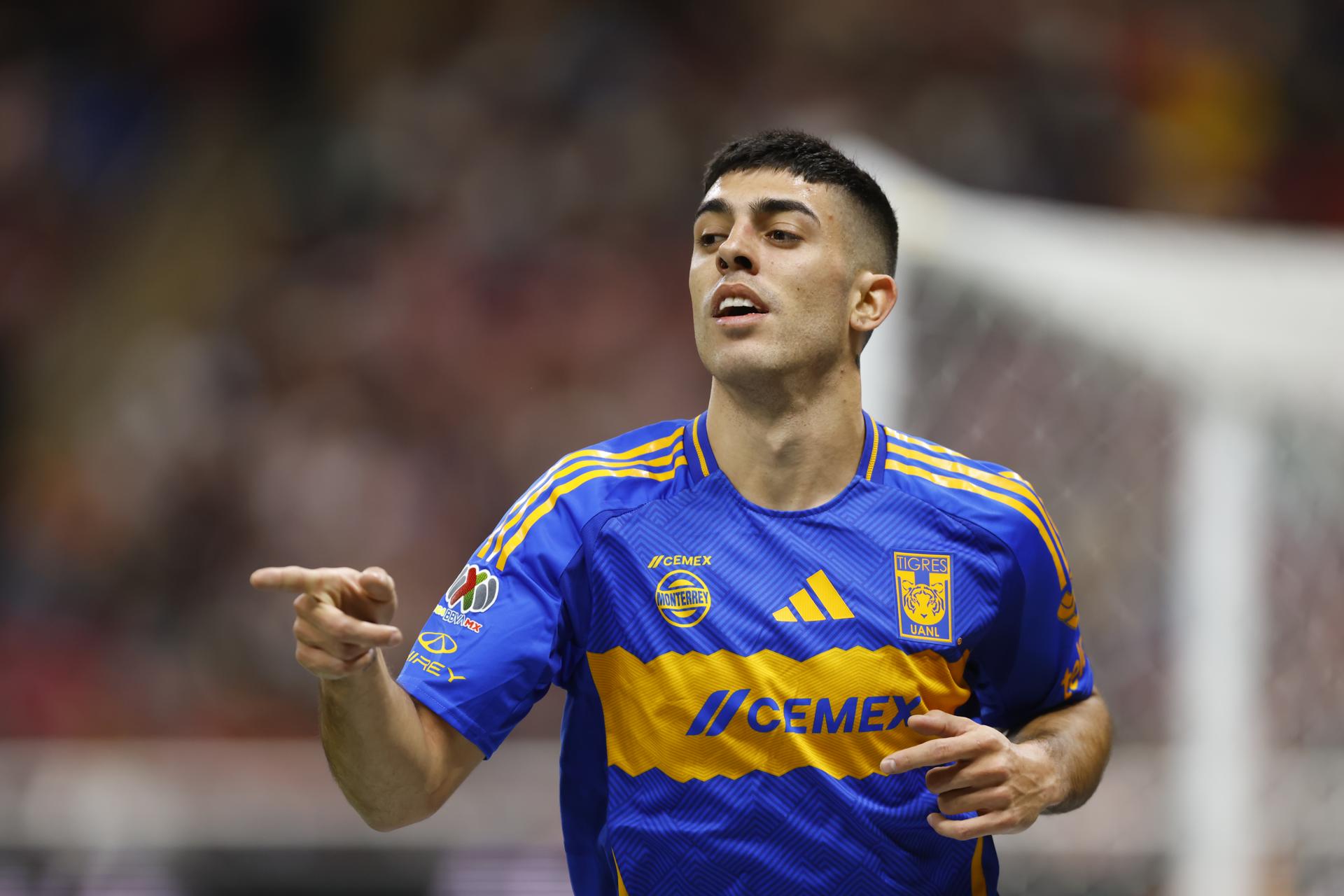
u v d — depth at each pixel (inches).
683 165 1659.7
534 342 1566.2
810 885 314.0
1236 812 563.2
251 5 1801.2
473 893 727.1
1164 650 603.5
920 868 323.0
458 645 319.9
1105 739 350.9
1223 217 1611.7
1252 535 573.3
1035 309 558.6
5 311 1660.9
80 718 1337.4
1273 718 583.5
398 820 309.3
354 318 1594.5
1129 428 580.1
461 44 1772.9
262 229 1696.6
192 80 1786.4
